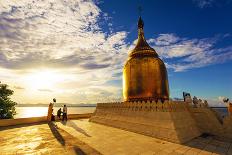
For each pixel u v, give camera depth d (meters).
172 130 11.49
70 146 10.19
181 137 11.09
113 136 12.68
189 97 17.16
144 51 20.48
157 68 18.77
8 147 10.05
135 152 8.84
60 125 18.55
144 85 18.17
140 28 24.33
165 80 19.16
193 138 12.09
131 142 10.89
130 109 16.33
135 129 14.31
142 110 14.90
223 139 11.99
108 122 18.34
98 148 9.62
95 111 22.56
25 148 9.85
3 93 24.19
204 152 8.89
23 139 12.04
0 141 11.49
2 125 18.14
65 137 12.62
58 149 9.59
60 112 24.22
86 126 17.75
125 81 19.64
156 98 17.98
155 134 12.35
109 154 8.59
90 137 12.38
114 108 18.91
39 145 10.45
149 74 18.36
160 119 12.86
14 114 25.48
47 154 8.77
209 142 11.06
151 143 10.64
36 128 16.81
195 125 14.17
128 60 20.55
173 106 13.19
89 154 8.69
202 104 16.36
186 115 14.06
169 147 9.74
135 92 18.44
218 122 13.37
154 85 18.16
